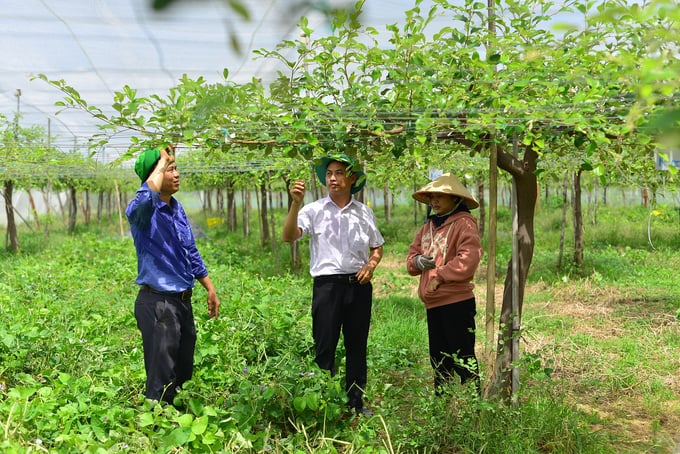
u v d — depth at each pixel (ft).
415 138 12.25
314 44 10.73
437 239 14.01
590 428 13.78
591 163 12.10
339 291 14.15
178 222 13.56
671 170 8.38
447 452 12.12
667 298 27.48
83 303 25.62
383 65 11.50
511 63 10.27
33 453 10.56
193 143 11.89
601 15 3.98
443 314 13.94
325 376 13.98
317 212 14.37
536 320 24.23
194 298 25.30
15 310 21.85
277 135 12.17
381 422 13.03
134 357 16.79
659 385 16.70
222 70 10.13
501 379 13.67
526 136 11.41
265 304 19.62
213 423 11.75
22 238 65.62
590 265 37.01
